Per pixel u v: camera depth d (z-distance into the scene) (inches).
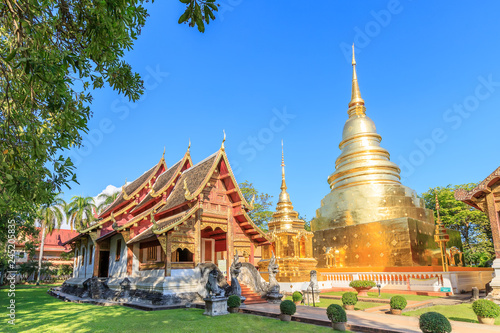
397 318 483.5
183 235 710.5
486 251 1513.3
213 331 410.6
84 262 1053.2
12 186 298.7
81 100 372.2
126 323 466.0
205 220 755.4
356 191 1153.4
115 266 871.1
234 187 796.6
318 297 708.0
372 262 1028.5
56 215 1863.9
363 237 1069.1
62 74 279.3
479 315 446.6
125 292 755.4
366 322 445.1
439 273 814.5
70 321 491.5
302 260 961.5
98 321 486.6
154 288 684.7
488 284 675.4
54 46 311.6
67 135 344.8
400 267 898.7
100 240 899.4
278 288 714.8
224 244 847.1
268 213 1732.3
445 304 635.5
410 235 971.3
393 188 1125.7
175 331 410.9
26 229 1217.4
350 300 591.8
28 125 331.3
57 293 1023.6
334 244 1143.0
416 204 1148.5
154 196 847.1
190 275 695.7
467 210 1587.1
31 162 336.2
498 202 645.9
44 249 2236.7
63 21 306.8
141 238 744.3
